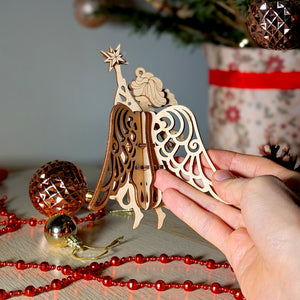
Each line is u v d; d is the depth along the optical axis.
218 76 0.58
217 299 0.38
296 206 0.32
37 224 0.51
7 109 1.05
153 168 0.44
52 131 1.08
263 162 0.43
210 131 0.61
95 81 1.08
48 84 1.06
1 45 1.01
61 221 0.44
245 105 0.56
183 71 1.11
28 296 0.38
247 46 0.60
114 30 1.05
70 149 1.10
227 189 0.37
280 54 0.54
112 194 0.42
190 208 0.41
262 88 0.55
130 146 0.44
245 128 0.57
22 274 0.41
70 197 0.48
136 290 0.39
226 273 0.41
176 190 0.42
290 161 0.52
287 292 0.31
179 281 0.40
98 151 1.11
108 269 0.42
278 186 0.33
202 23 0.60
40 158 1.08
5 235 0.48
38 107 1.06
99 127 1.10
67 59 1.05
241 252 0.37
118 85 0.45
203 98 1.14
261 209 0.32
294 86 0.55
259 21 0.44
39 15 1.02
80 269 0.41
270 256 0.32
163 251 0.45
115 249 0.45
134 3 0.92
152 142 0.45
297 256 0.30
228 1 0.53
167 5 0.61
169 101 0.45
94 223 0.51
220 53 0.57
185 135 1.04
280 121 0.56
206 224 0.40
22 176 0.67
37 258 0.44
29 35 1.02
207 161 0.43
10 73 1.03
